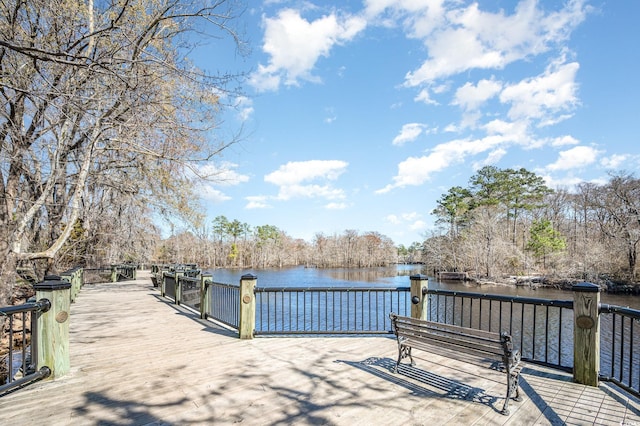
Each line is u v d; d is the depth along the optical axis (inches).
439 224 2028.8
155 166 432.8
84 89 297.6
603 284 1187.3
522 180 1934.1
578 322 156.0
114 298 502.9
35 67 261.6
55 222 525.7
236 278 1690.5
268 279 1704.0
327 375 168.7
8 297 336.5
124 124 297.9
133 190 480.7
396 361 189.5
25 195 387.2
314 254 3142.2
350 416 127.2
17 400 142.5
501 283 1402.6
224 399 142.6
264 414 129.2
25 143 315.3
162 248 1149.7
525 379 160.7
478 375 167.2
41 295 167.5
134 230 717.3
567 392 146.6
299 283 1438.2
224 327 288.2
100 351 215.8
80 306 423.5
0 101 277.4
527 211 1969.7
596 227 1544.0
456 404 136.6
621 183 1314.0
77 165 408.2
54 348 167.9
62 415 129.3
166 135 345.7
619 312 147.0
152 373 174.2
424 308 227.0
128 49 279.0
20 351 350.9
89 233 661.9
